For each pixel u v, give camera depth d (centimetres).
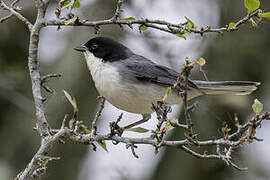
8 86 1264
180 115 1163
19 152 1230
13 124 1263
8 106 1286
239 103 1149
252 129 592
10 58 1339
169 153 1176
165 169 1162
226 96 1154
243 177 1143
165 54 1317
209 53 1249
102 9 1309
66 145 1255
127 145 676
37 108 680
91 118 1273
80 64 1280
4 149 1223
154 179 1170
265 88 1224
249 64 1234
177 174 1131
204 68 1225
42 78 695
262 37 1234
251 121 593
